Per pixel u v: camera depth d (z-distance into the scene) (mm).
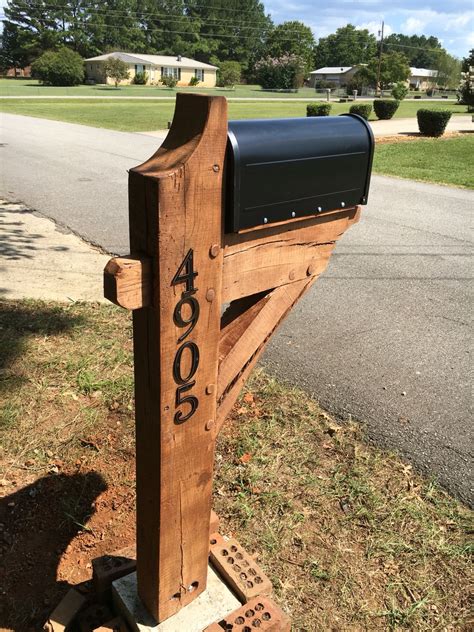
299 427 2852
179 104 1266
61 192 8727
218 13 86750
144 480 1487
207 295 1339
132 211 1231
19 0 69625
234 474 2479
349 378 3451
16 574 1994
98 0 77500
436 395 3309
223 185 1262
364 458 2646
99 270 5195
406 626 1854
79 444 2629
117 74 55719
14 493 2328
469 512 2350
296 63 65438
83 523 2211
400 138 18156
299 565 2055
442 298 4980
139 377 1387
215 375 1447
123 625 1683
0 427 2695
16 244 5934
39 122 19766
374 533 2203
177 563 1588
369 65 63406
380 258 6098
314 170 1431
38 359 3299
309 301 4766
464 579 2023
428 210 8688
